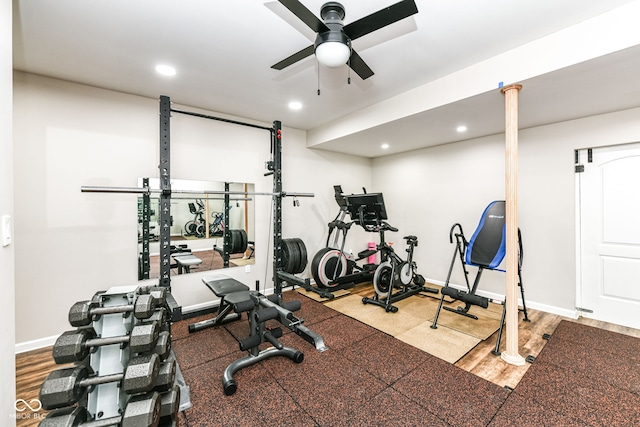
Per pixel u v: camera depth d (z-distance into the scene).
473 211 4.08
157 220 3.45
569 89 2.32
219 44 2.11
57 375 1.21
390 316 3.31
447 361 2.35
